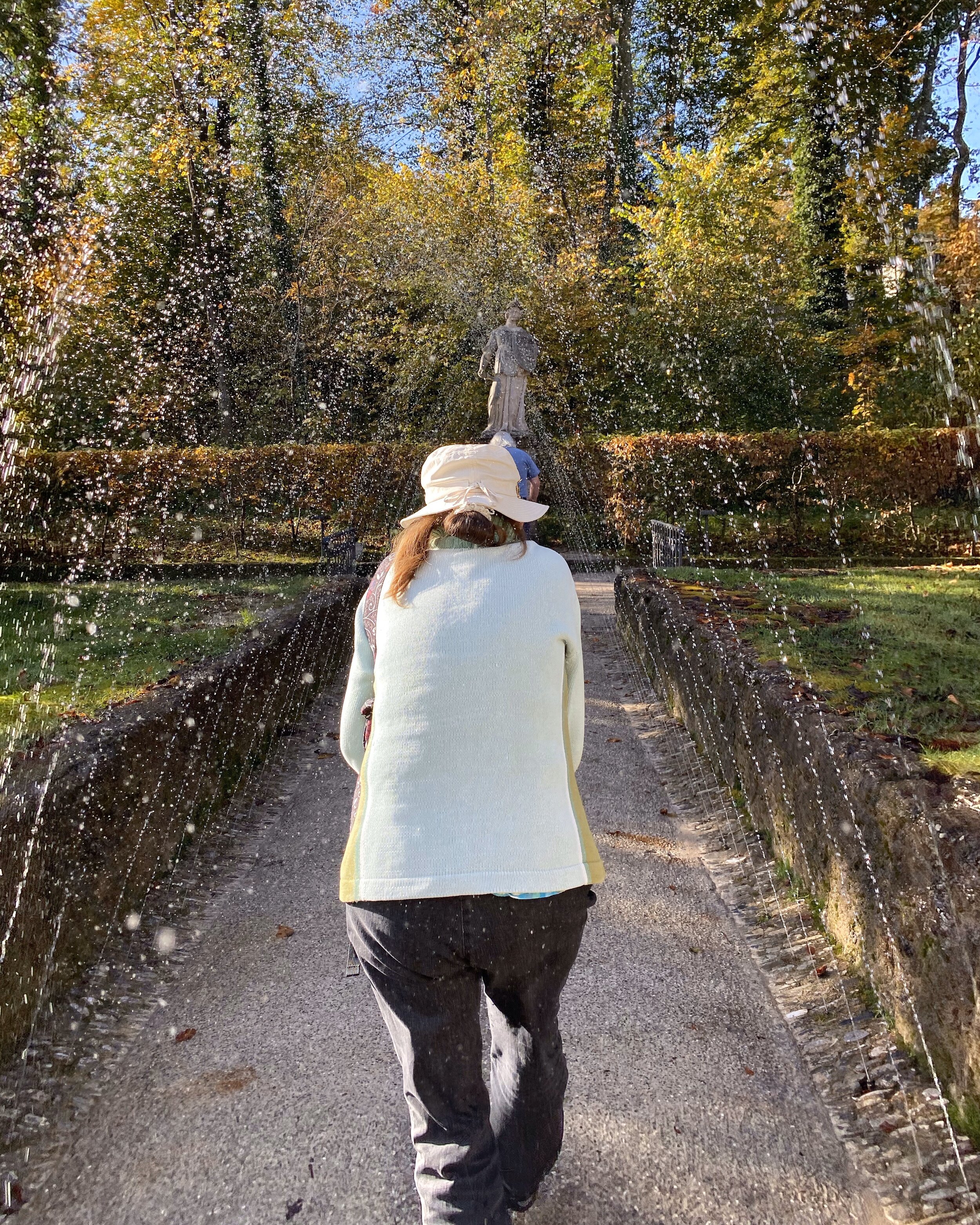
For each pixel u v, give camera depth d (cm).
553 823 157
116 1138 217
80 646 528
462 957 151
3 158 1237
